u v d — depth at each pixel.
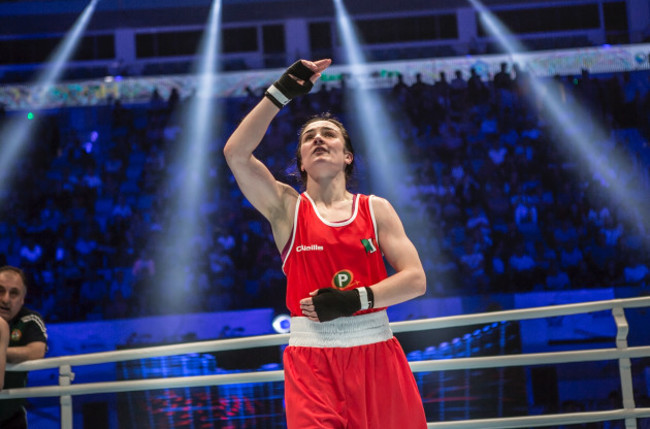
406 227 10.16
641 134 10.77
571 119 10.94
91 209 10.34
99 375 7.78
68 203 10.40
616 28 11.73
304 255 1.89
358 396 1.78
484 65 11.25
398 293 1.80
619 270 9.16
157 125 11.02
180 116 11.08
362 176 9.99
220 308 9.12
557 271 9.23
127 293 9.39
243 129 1.90
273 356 4.96
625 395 2.72
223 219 10.17
